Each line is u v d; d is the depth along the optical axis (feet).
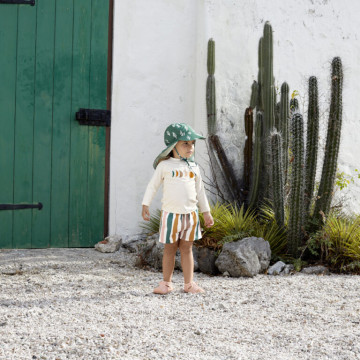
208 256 14.55
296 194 14.98
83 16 17.61
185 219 12.05
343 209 19.65
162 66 18.54
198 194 12.67
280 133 16.94
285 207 16.65
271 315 10.30
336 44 19.67
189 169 12.26
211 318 10.07
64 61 17.47
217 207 16.40
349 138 19.89
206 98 17.54
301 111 19.29
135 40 18.21
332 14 19.61
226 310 10.63
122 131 18.17
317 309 10.73
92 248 17.78
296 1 19.16
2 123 16.98
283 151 16.90
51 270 14.29
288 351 8.36
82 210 17.84
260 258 14.32
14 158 17.12
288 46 19.16
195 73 18.83
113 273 14.16
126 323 9.64
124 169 18.21
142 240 17.78
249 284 12.92
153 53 18.43
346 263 14.69
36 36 17.19
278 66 19.08
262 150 17.17
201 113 18.16
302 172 14.94
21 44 17.06
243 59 18.39
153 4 18.35
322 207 15.42
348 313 10.43
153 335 9.04
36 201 17.37
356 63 19.84
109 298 11.49
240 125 18.35
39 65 17.24
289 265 14.76
